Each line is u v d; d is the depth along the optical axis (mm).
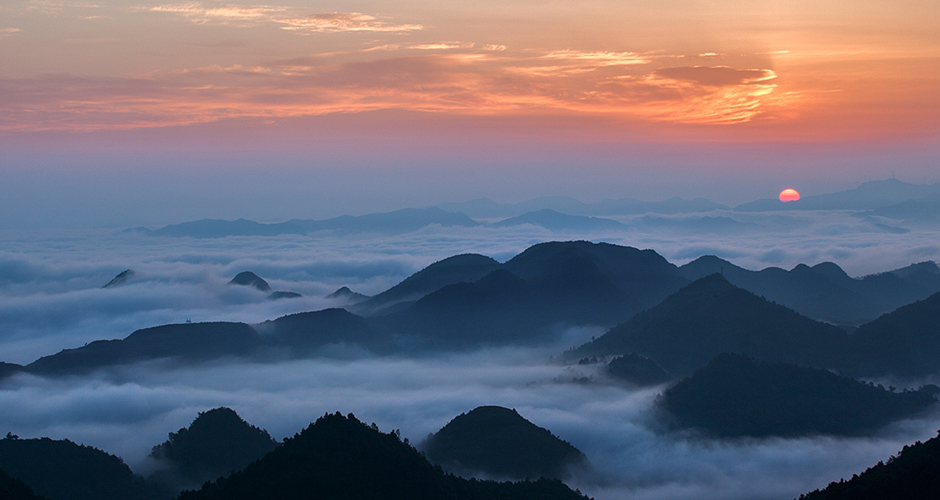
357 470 92625
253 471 91500
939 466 81875
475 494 99062
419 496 93000
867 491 85625
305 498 87250
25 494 98625
